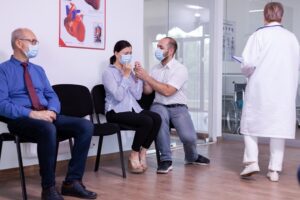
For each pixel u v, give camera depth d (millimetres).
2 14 3055
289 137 3039
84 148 2641
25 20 3201
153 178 3188
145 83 3529
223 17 5371
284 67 3033
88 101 3309
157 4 5547
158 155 3459
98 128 2965
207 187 2926
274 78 3029
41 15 3305
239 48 5312
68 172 2662
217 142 5234
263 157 4141
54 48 3416
